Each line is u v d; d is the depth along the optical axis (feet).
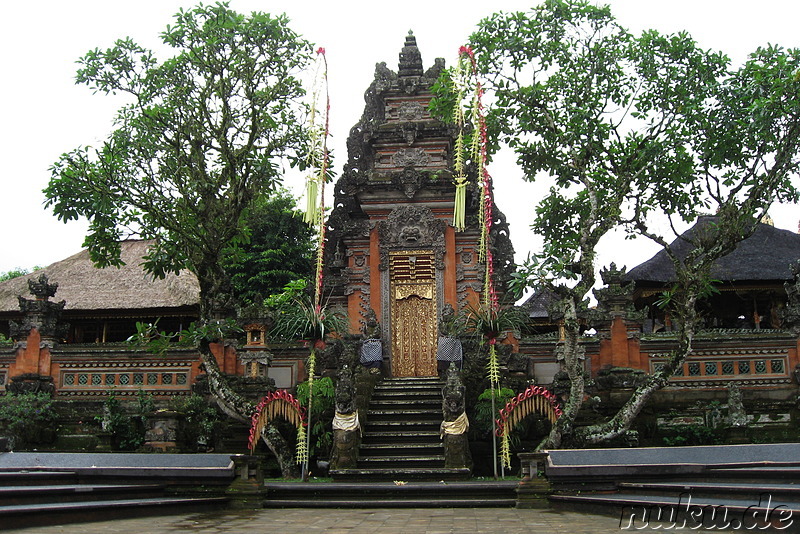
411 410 65.62
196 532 33.14
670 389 71.15
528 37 62.59
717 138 63.41
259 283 120.98
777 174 60.13
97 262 71.61
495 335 62.75
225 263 79.56
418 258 81.05
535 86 62.49
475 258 80.38
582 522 36.37
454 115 65.87
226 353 75.00
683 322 58.95
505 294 77.92
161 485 45.01
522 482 45.21
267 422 60.85
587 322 73.05
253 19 64.34
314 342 63.31
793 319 70.85
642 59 63.00
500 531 33.37
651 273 102.22
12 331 77.10
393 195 82.43
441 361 70.49
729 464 40.50
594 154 65.31
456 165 66.59
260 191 70.54
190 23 63.98
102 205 62.13
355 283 81.30
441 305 79.41
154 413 66.54
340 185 83.46
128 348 76.02
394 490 47.80
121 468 45.14
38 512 33.14
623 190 62.59
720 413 67.41
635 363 73.00
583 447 56.90
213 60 64.13
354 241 82.33
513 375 70.38
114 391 75.36
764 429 67.62
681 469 42.45
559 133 62.28
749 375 71.05
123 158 65.05
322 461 61.98
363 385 67.00
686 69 63.46
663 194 67.97
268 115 67.51
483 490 47.52
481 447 63.36
